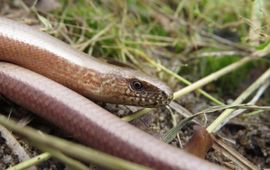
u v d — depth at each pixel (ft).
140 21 0.60
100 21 0.57
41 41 0.42
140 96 0.42
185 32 0.59
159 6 0.63
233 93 0.53
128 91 0.42
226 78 0.54
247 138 0.45
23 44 0.42
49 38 0.43
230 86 0.54
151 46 0.56
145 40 0.57
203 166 0.33
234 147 0.45
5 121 0.32
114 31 0.55
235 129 0.46
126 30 0.58
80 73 0.42
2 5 0.56
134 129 0.35
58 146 0.31
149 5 0.62
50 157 0.38
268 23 0.50
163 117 0.45
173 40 0.58
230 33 0.59
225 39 0.59
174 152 0.33
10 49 0.42
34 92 0.39
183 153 0.33
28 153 0.38
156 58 0.55
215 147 0.41
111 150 0.35
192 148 0.40
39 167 0.38
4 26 0.43
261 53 0.53
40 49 0.42
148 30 0.59
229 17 0.60
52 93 0.38
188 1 0.62
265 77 0.50
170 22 0.60
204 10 0.61
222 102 0.52
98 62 0.43
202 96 0.51
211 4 0.60
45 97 0.39
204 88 0.53
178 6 0.62
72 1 0.58
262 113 0.49
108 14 0.59
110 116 0.36
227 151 0.41
